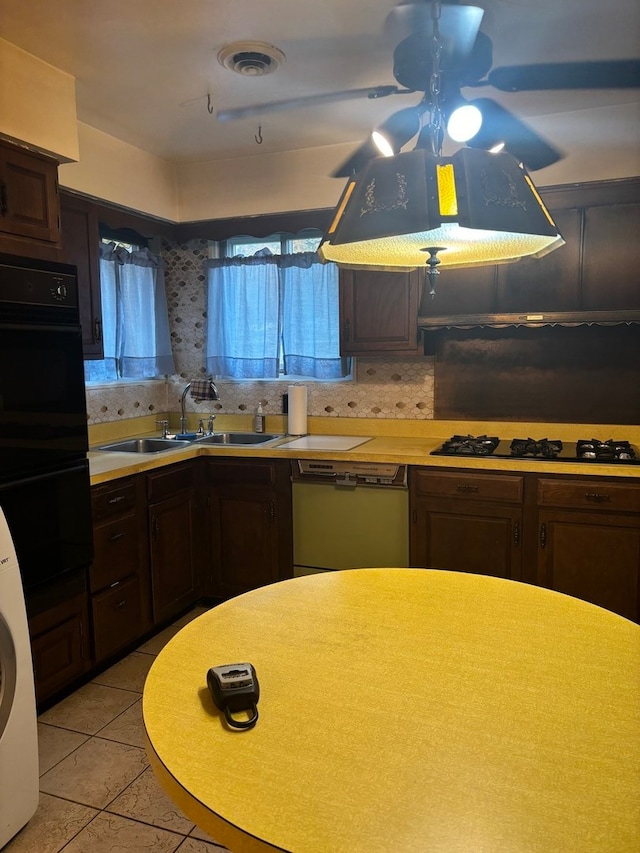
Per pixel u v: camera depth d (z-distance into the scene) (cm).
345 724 97
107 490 266
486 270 302
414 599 147
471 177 110
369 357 343
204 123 301
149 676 112
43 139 236
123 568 278
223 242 388
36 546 226
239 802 81
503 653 120
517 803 80
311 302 363
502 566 282
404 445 322
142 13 203
